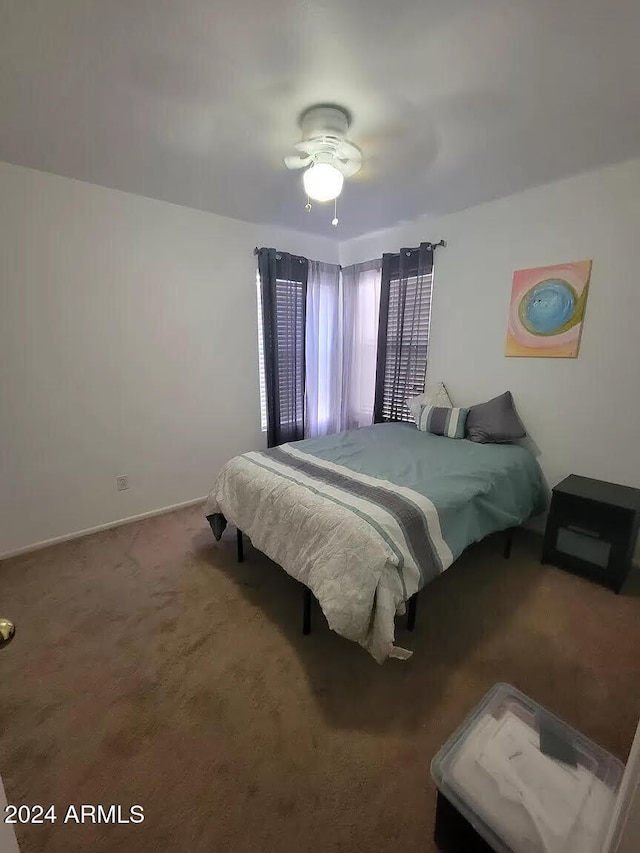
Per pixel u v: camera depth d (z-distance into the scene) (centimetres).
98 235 244
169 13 111
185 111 162
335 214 292
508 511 217
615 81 141
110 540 258
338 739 128
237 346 324
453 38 120
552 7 109
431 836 103
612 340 223
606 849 67
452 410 282
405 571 148
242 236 311
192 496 316
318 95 151
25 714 136
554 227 238
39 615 186
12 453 233
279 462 221
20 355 228
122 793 112
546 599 199
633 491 217
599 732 130
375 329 361
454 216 288
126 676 152
